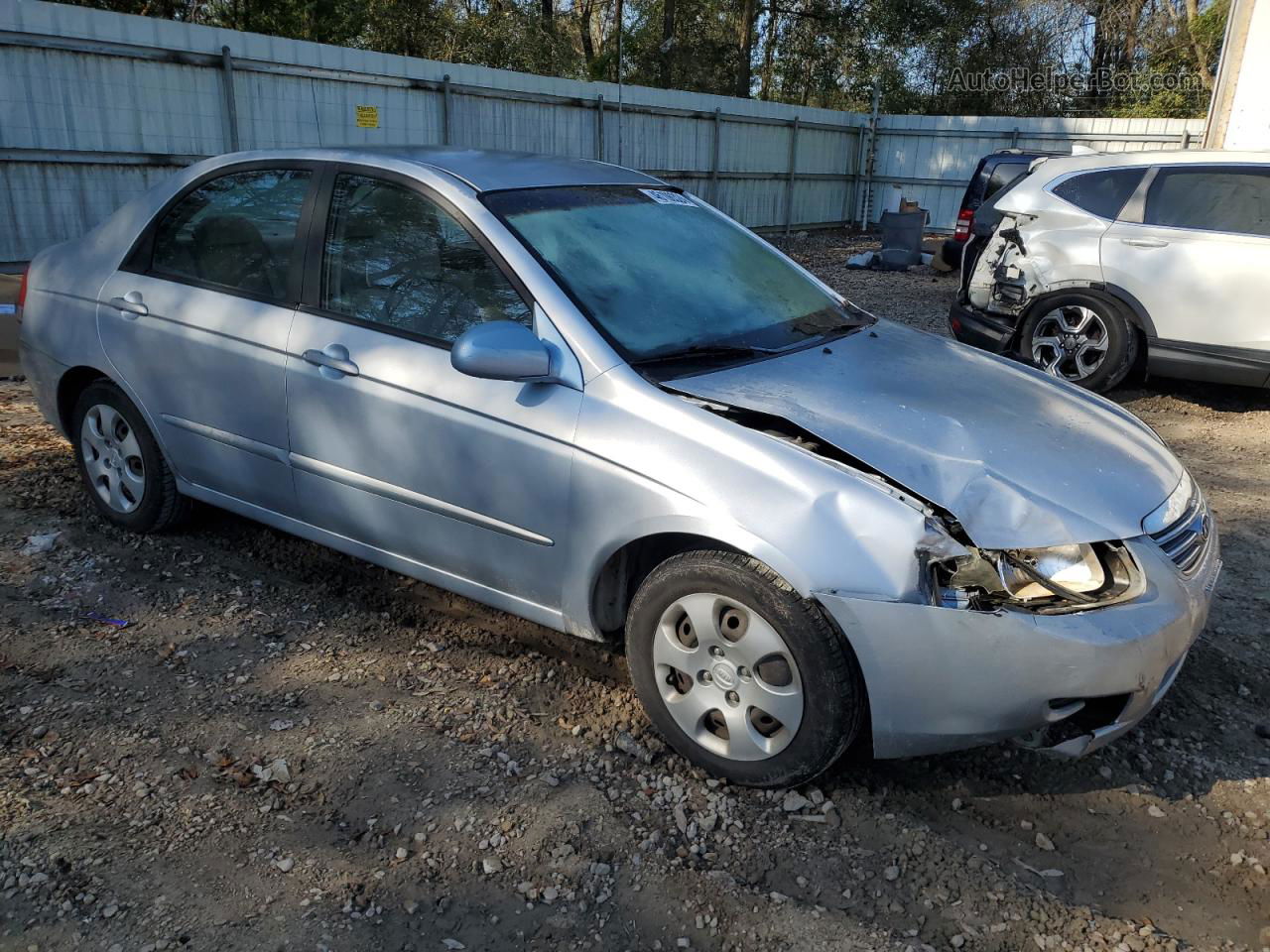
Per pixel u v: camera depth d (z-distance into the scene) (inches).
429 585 159.9
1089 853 106.9
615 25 1243.2
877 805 112.3
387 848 102.2
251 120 483.2
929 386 129.6
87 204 435.5
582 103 642.2
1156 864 105.7
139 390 159.0
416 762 115.6
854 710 106.1
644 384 116.1
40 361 174.2
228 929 91.1
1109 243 285.6
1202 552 120.2
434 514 131.3
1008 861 105.0
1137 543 109.7
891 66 1252.5
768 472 106.3
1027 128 828.0
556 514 119.3
